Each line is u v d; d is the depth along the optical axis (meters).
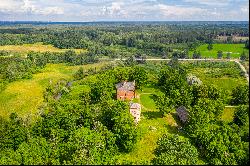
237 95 177.62
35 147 104.75
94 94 179.12
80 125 132.25
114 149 114.19
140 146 121.62
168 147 109.19
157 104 157.62
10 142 122.50
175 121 153.25
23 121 152.50
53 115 137.88
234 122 138.62
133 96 183.88
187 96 172.50
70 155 100.81
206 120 135.12
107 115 134.12
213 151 109.69
